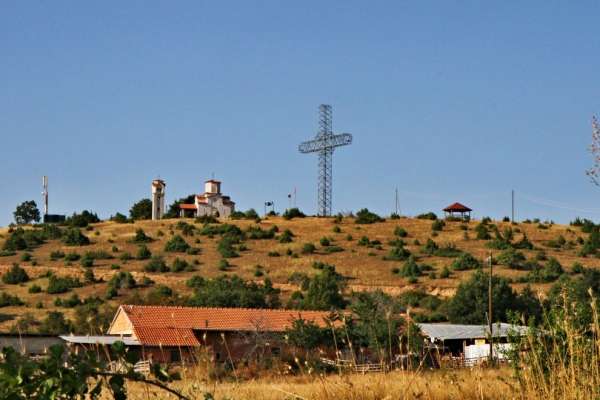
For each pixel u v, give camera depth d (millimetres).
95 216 198000
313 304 100938
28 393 9469
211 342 66625
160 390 14148
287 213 190500
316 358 18703
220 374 23047
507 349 18250
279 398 18594
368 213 187875
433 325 67938
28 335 43906
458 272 133000
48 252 155750
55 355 9680
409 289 120438
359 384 16156
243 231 170125
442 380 16781
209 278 129250
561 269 126312
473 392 16516
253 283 114438
